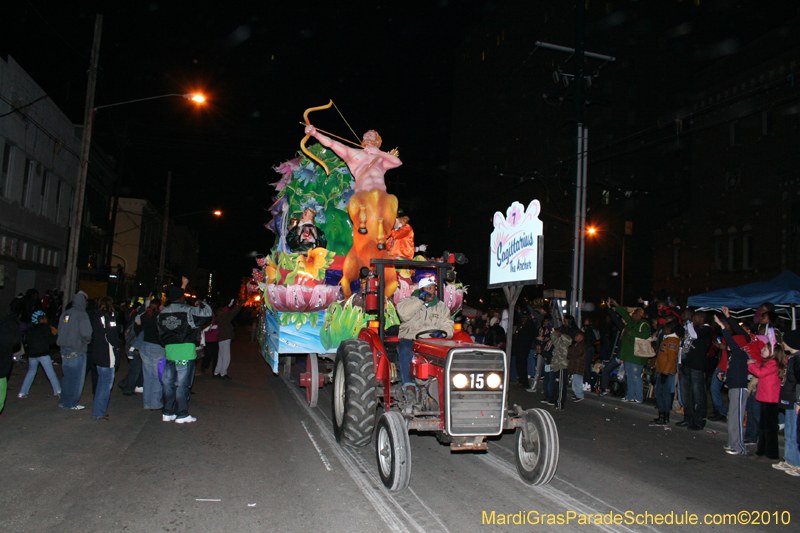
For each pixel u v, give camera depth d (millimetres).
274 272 9219
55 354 13938
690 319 8961
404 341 6152
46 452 6055
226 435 7137
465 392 5262
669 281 28562
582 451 7125
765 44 23312
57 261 22344
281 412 8805
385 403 6277
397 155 9492
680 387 8953
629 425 9016
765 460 6852
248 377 12992
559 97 16719
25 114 18000
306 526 4348
